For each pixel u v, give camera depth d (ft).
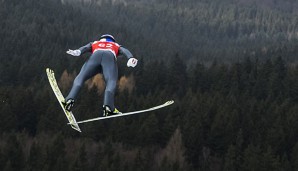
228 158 230.27
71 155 243.19
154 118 258.98
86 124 261.24
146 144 254.88
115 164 218.79
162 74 392.27
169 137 258.98
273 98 346.95
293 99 349.00
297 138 259.80
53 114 265.54
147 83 382.01
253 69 400.06
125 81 380.58
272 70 391.45
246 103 305.32
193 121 263.70
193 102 294.66
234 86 367.04
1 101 269.03
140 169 223.71
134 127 261.24
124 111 283.59
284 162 227.61
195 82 387.55
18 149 219.41
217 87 371.35
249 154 229.25
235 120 265.95
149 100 297.12
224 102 305.32
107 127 268.00
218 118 262.06
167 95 327.47
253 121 278.05
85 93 301.22
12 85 370.73
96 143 256.32
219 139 256.52
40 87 359.66
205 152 256.11
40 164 210.18
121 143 256.32
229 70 400.67
